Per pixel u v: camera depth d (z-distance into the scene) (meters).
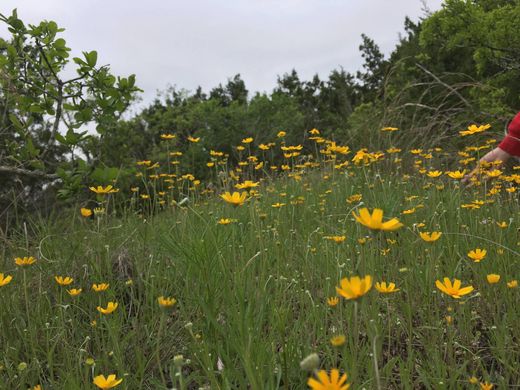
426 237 1.86
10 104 3.74
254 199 2.96
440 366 1.73
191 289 2.42
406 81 12.53
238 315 1.82
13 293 2.56
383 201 3.63
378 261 2.60
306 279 2.54
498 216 3.06
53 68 3.59
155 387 1.92
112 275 2.73
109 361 2.03
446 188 4.24
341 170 5.12
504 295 2.21
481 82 9.23
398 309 2.33
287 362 1.79
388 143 6.21
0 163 3.78
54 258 2.99
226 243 2.54
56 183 4.66
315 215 3.72
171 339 2.12
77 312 2.38
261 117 26.48
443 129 6.78
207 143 24.84
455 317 2.15
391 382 1.78
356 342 1.63
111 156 6.53
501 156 3.80
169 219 3.91
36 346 2.11
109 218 3.88
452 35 8.99
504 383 1.67
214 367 1.91
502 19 8.25
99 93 3.54
